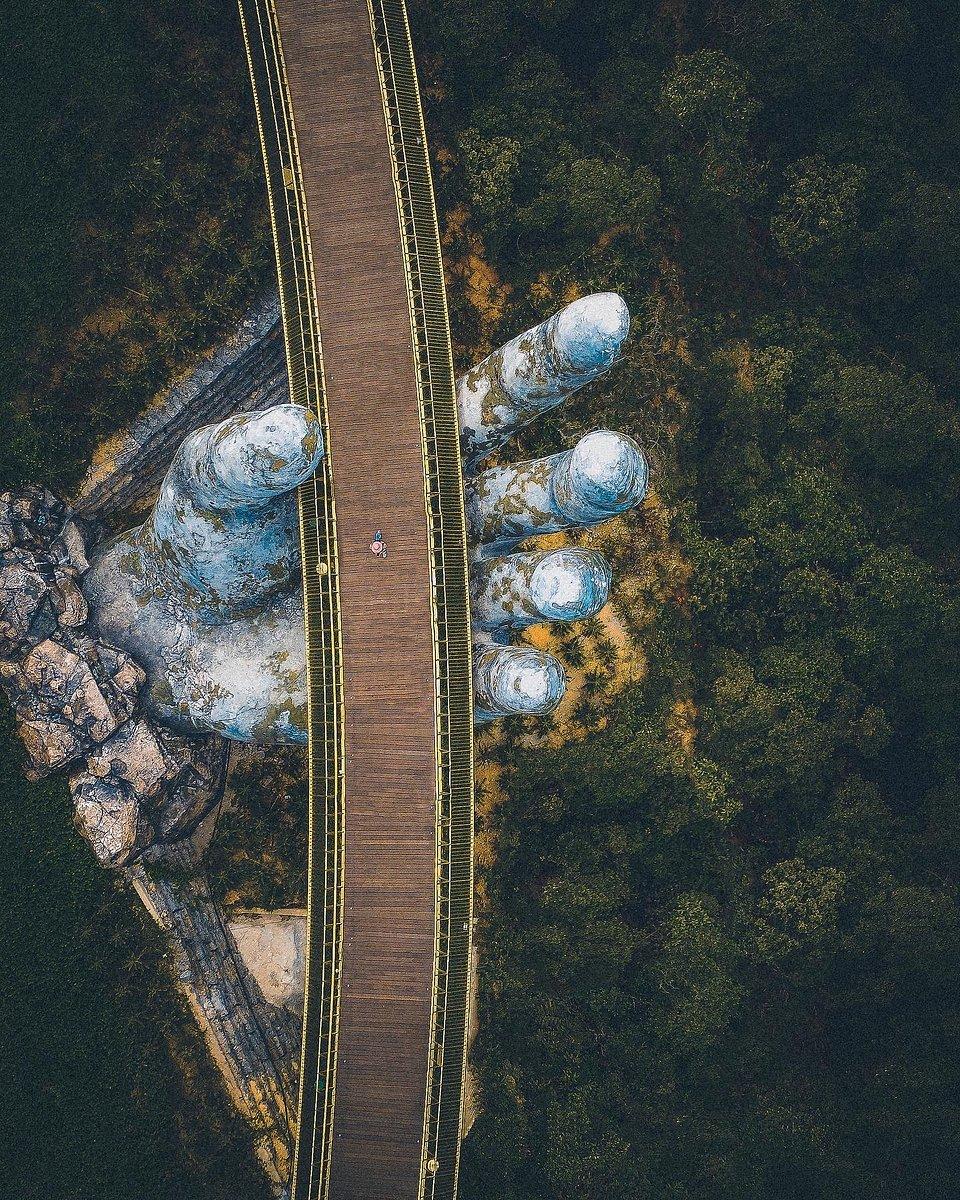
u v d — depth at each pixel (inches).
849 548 2581.2
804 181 2568.9
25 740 2365.9
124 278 2481.5
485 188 2509.8
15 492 2409.0
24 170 2482.8
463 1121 2453.2
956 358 2701.8
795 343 2657.5
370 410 2208.4
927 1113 2335.1
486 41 2541.8
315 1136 2176.4
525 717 2588.6
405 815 2167.8
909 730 2647.6
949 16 2694.4
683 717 2596.0
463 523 2175.2
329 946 2164.1
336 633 2161.7
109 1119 2337.6
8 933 2358.5
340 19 2299.5
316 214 2256.4
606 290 2635.3
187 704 2369.6
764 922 2472.9
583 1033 2460.6
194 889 2479.1
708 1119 2422.5
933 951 2377.0
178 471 2121.1
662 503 2630.4
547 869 2556.6
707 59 2532.0
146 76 2500.0
